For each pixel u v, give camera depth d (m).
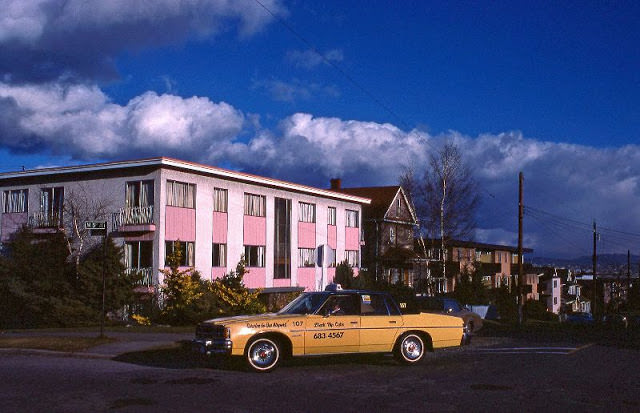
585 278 117.44
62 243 31.12
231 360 14.48
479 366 14.21
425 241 54.44
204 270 33.56
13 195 35.56
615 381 12.12
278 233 39.69
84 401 9.54
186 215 32.59
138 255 31.45
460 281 52.25
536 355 16.92
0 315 29.61
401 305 14.70
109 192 32.53
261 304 29.41
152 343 17.16
